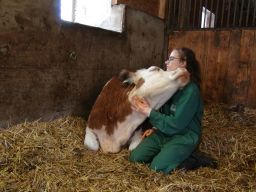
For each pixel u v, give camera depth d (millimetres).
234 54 4445
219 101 4637
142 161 2633
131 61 4215
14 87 2701
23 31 2689
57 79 3092
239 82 4438
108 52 3729
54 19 2953
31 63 2809
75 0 4176
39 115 2977
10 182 2105
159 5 4824
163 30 4922
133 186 2168
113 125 2852
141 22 4312
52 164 2371
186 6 4930
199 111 2572
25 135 2670
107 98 2979
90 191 2072
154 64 4793
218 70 4598
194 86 2510
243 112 4297
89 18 4293
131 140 2916
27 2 2684
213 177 2455
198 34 4703
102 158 2660
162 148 2564
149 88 2584
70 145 2768
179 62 2605
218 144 3172
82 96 3443
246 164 2793
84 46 3348
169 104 2660
